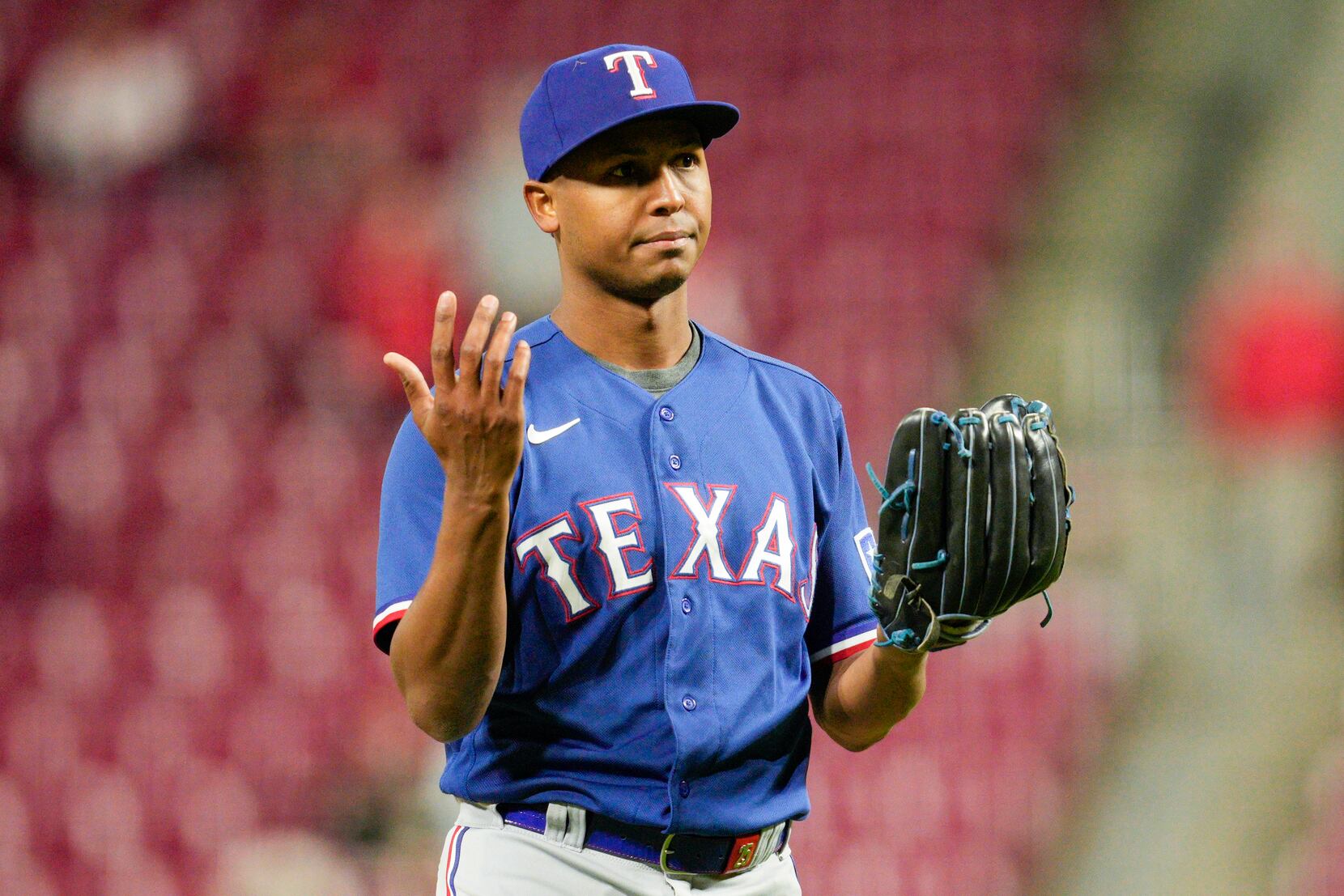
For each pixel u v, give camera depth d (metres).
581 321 8.41
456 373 7.28
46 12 44.06
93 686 33.81
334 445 37.50
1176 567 33.84
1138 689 32.56
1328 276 37.44
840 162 44.69
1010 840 30.75
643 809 7.84
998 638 33.12
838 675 8.84
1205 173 41.56
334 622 34.62
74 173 42.50
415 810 29.73
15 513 37.31
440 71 44.72
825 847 30.59
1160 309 38.66
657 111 7.87
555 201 8.25
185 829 31.06
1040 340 39.22
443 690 7.52
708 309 41.12
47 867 31.09
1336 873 28.48
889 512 7.87
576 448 8.03
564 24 46.53
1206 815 29.36
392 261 38.72
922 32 46.78
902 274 41.94
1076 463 36.22
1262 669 31.84
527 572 7.87
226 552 36.09
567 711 7.94
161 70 43.34
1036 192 43.25
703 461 8.16
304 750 32.03
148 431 38.19
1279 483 34.66
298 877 29.22
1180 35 45.12
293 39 44.47
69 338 39.81
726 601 8.01
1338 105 41.31
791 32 47.25
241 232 40.81
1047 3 46.69
